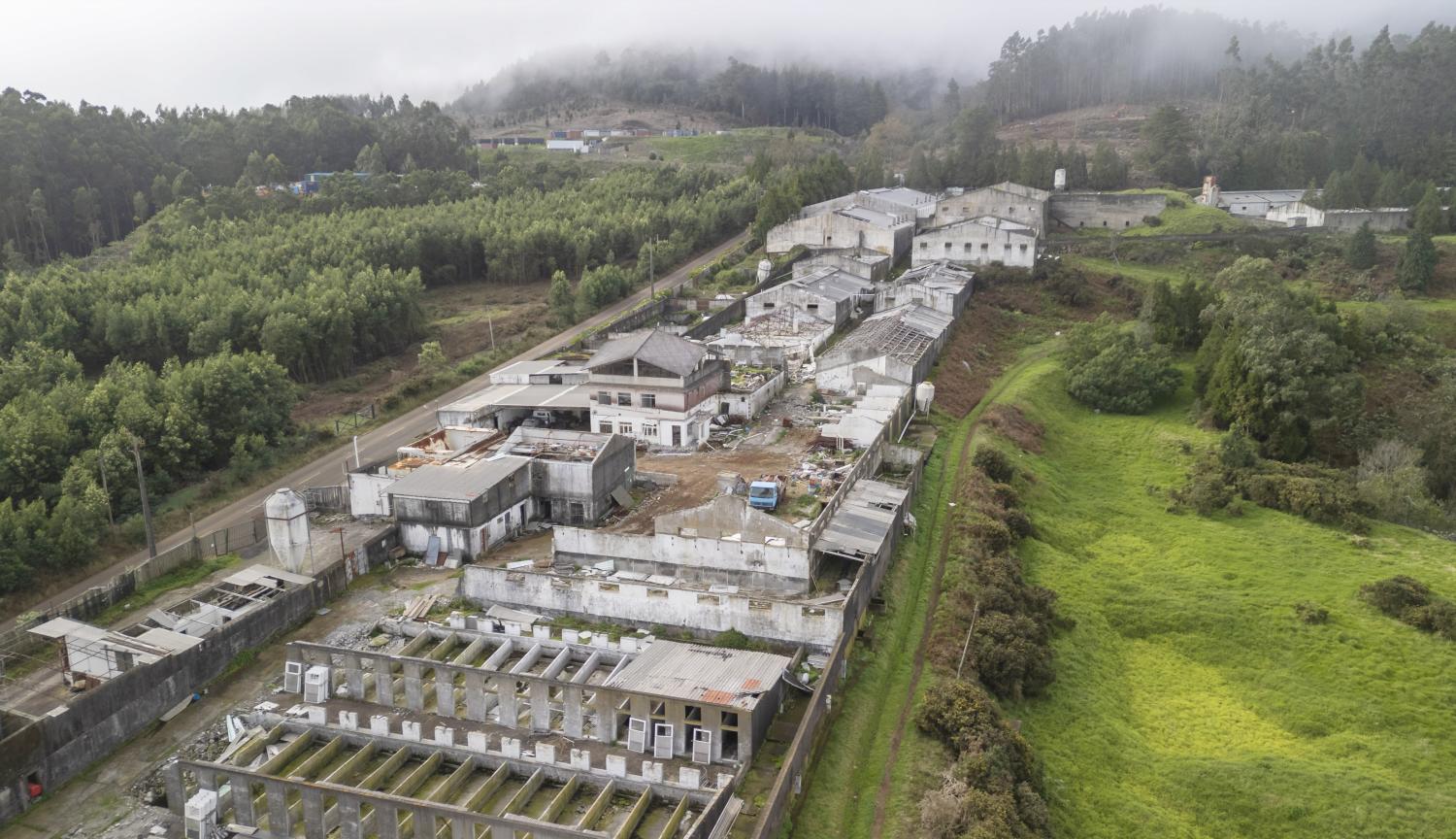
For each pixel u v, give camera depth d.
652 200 182.25
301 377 112.38
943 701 47.84
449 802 41.94
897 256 147.12
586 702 45.91
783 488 71.75
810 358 106.06
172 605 56.44
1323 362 91.62
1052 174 178.62
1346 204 157.75
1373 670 58.78
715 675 47.06
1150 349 106.06
